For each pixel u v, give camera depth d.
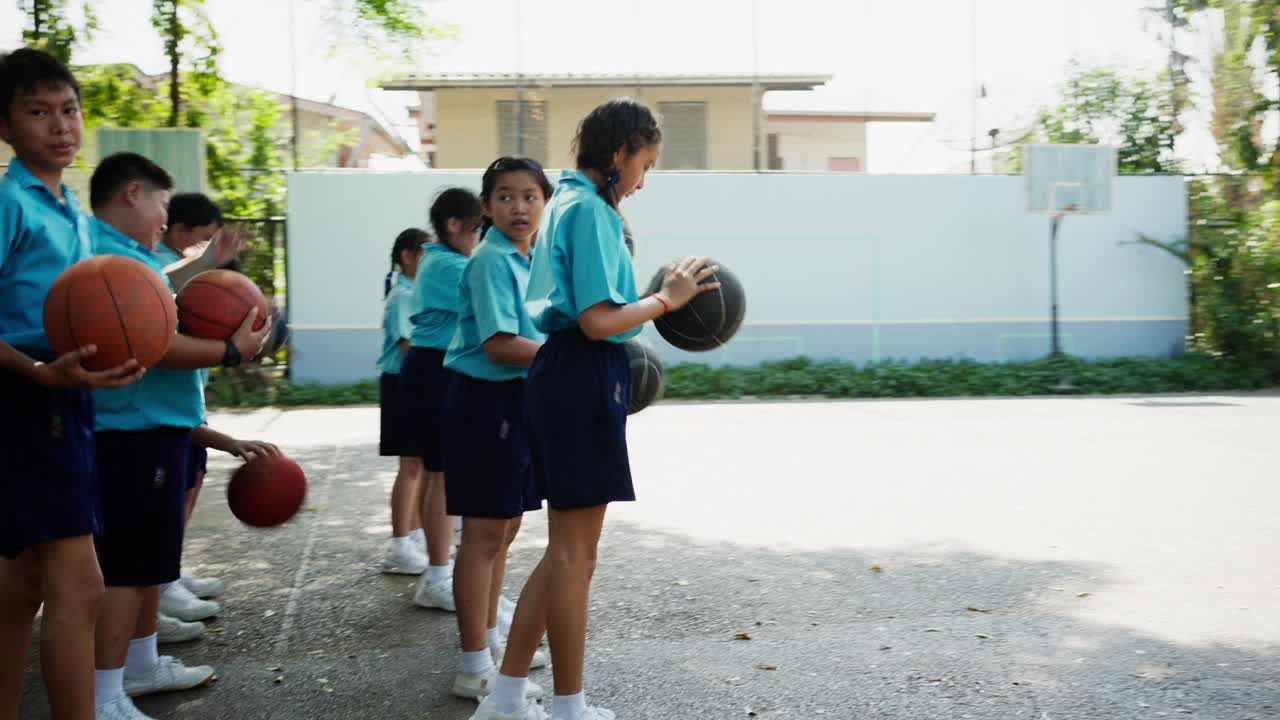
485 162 17.88
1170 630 4.12
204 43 15.17
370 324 15.38
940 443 9.71
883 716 3.27
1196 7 17.34
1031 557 5.34
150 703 3.45
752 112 18.12
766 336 16.42
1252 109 16.94
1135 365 15.81
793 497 7.07
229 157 15.92
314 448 9.70
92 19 13.97
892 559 5.33
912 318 16.69
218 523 6.41
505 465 3.40
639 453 9.20
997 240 16.81
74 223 2.80
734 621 4.30
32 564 2.62
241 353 3.12
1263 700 3.38
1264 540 5.65
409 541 5.20
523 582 4.99
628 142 2.85
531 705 3.15
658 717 3.28
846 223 16.48
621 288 2.86
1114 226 17.05
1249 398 13.94
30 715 3.32
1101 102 18.59
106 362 2.49
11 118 2.68
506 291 3.32
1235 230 16.64
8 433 2.47
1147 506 6.63
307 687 3.59
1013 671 3.66
